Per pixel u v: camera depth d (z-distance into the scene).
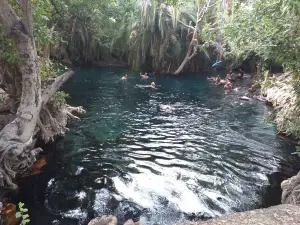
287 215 3.50
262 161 7.57
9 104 7.30
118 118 11.07
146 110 12.43
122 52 24.81
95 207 5.36
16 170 5.99
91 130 9.53
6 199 5.46
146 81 19.39
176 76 21.88
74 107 11.38
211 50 23.45
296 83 6.75
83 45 23.62
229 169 7.07
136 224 4.08
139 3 22.02
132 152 7.90
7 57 6.32
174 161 7.42
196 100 14.66
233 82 20.31
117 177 6.48
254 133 9.71
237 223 3.34
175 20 21.06
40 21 7.42
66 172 6.63
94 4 17.23
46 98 6.82
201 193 5.95
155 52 22.31
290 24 5.09
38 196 5.64
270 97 13.37
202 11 21.53
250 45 6.48
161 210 5.34
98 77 19.92
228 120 11.22
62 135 8.70
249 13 6.11
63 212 5.17
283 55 5.53
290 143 8.83
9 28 5.45
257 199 5.82
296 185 5.27
